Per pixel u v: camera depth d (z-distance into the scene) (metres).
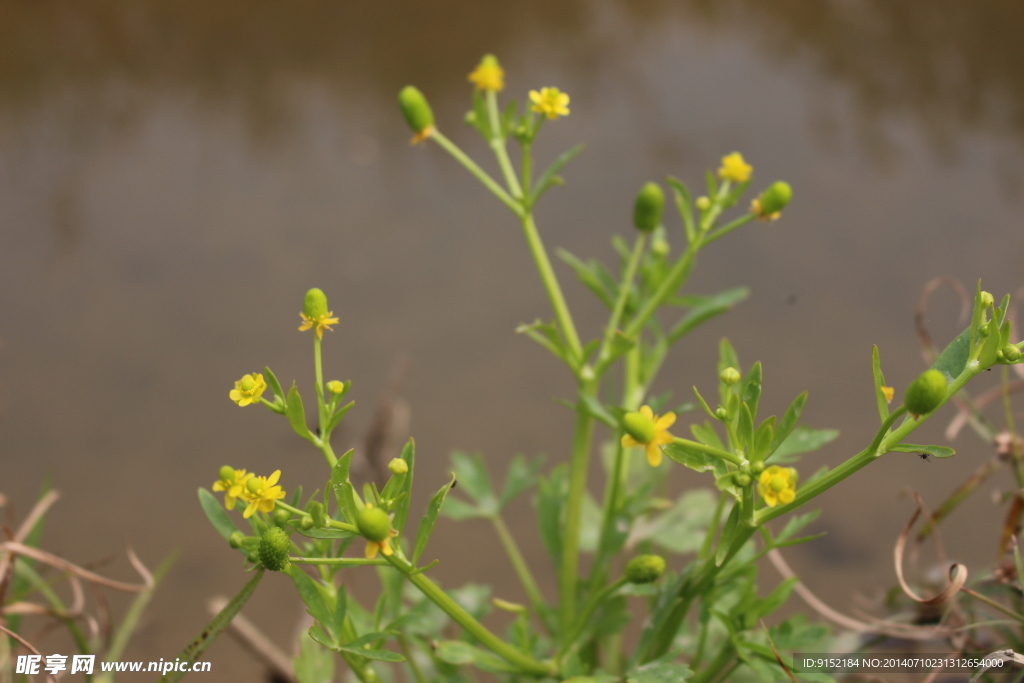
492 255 1.11
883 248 1.03
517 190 0.83
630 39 1.65
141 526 0.93
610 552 0.82
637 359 0.84
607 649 0.86
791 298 0.89
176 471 0.95
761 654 0.79
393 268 1.09
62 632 0.90
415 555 0.77
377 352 1.00
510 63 1.59
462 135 1.37
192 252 1.14
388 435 0.92
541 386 0.99
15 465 0.95
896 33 1.56
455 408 0.98
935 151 1.20
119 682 0.88
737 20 1.70
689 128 1.31
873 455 0.75
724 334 0.99
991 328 0.75
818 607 0.83
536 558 0.93
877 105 1.33
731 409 0.76
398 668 0.87
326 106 1.49
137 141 1.41
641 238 0.83
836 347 0.98
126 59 1.71
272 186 1.27
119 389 0.99
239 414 0.98
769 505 0.76
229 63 1.68
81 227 1.19
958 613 0.83
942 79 1.39
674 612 0.80
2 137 1.42
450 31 1.75
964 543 0.90
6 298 1.06
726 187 0.82
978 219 1.06
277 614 0.91
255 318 1.02
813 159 1.21
